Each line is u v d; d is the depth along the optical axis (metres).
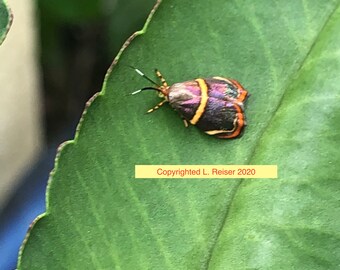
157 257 0.07
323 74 0.07
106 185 0.07
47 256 0.07
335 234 0.07
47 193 0.07
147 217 0.07
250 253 0.07
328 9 0.07
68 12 0.10
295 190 0.07
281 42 0.07
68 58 0.12
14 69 0.10
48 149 0.11
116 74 0.07
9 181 0.11
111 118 0.07
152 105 0.07
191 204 0.07
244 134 0.07
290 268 0.07
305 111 0.07
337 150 0.07
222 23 0.07
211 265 0.07
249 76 0.07
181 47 0.07
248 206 0.07
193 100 0.07
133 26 0.10
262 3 0.07
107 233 0.07
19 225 0.10
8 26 0.06
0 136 0.10
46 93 0.12
